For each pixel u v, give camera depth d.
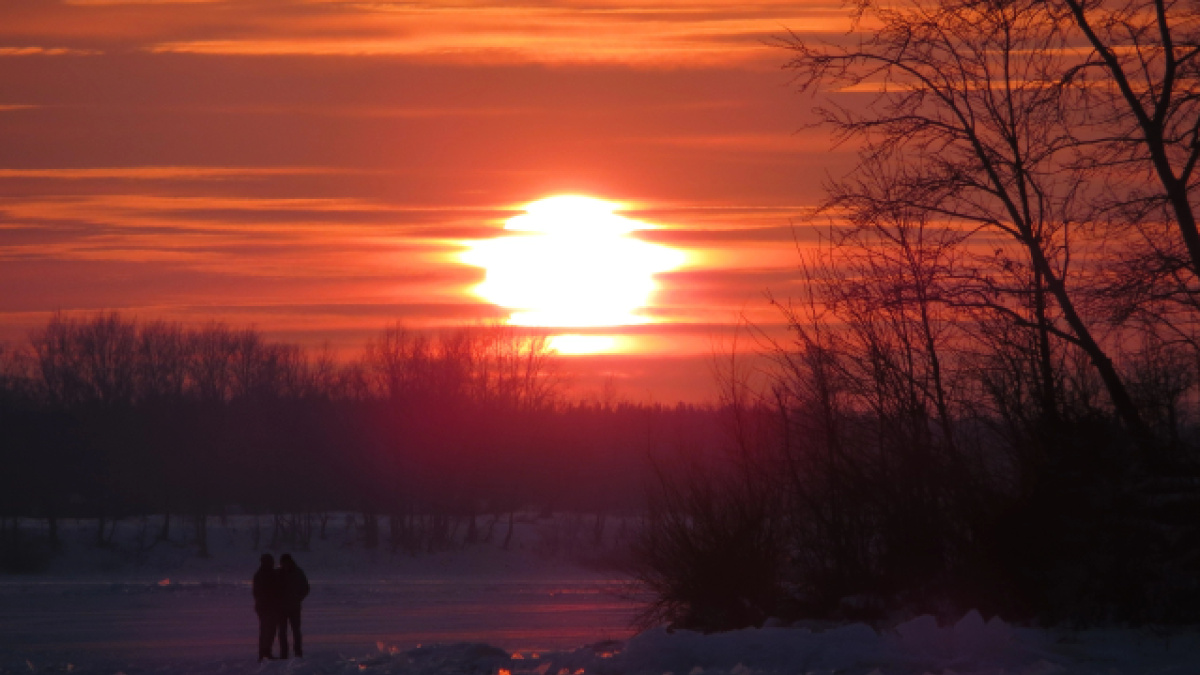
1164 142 56.62
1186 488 52.38
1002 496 56.69
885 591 59.34
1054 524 54.81
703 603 60.62
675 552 61.31
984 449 58.81
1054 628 52.19
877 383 60.12
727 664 44.41
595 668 45.56
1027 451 56.56
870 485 59.72
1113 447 54.38
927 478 58.75
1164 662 43.50
